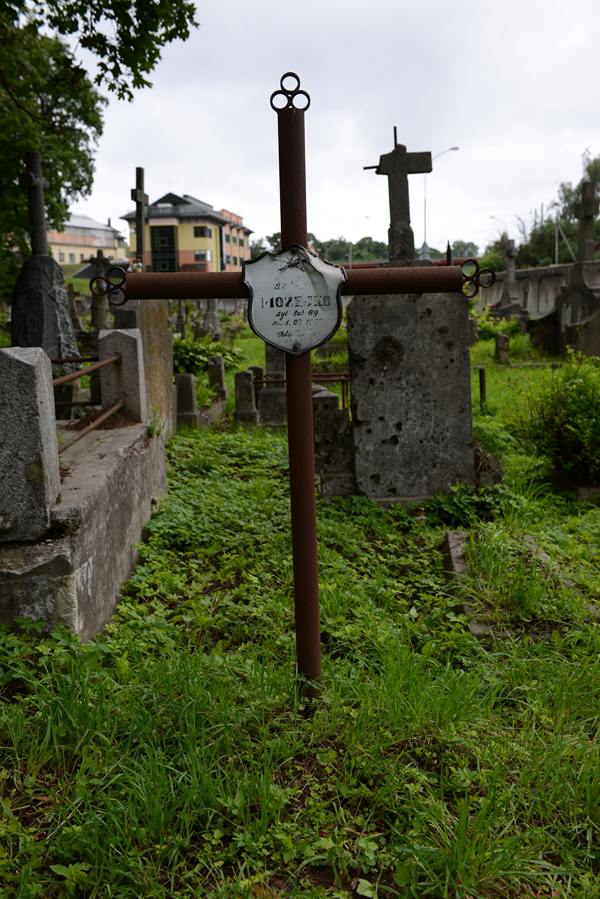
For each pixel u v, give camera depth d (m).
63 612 3.27
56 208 25.19
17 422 3.23
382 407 6.45
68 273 66.62
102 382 5.69
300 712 2.92
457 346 6.41
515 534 5.30
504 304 28.39
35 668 3.10
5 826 2.30
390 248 6.64
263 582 4.50
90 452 4.61
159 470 6.07
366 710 2.83
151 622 3.74
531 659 3.42
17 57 13.13
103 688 2.88
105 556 3.93
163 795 2.36
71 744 2.66
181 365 12.81
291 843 2.24
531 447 7.86
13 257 27.77
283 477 7.46
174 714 2.79
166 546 5.12
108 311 15.45
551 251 50.44
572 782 2.56
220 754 2.62
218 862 2.17
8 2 8.96
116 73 9.66
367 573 4.73
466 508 6.24
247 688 3.02
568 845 2.30
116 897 2.07
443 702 2.90
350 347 6.40
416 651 3.70
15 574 3.22
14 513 3.28
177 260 63.19
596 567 4.96
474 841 2.16
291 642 3.57
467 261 2.82
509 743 2.75
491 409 10.94
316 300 2.73
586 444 7.05
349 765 2.61
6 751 2.66
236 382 11.10
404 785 2.50
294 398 2.79
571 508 6.85
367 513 6.20
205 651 3.61
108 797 2.35
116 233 99.06
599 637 3.63
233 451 8.45
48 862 2.20
